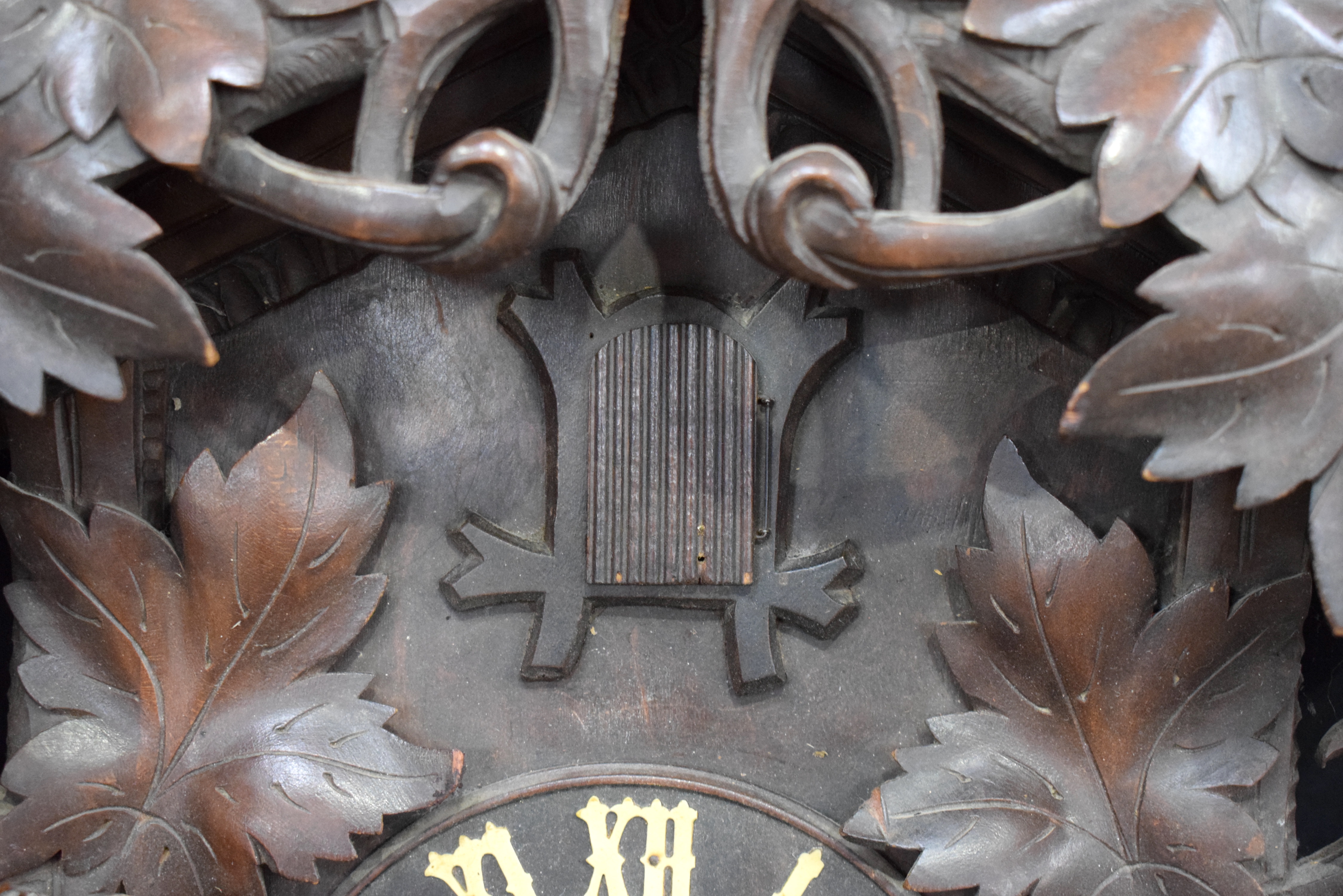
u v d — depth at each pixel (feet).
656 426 1.78
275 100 1.64
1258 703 1.76
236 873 1.75
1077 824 1.75
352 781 1.76
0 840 1.74
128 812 1.75
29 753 1.75
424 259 1.63
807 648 1.81
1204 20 1.63
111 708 1.76
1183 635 1.76
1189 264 1.62
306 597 1.77
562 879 1.79
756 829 1.79
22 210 1.64
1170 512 1.79
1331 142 1.64
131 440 1.77
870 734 1.80
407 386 1.81
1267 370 1.64
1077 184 1.63
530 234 1.61
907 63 1.63
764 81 1.63
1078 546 1.76
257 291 1.80
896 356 1.80
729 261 1.79
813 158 1.60
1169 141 1.62
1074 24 1.63
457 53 1.65
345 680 1.77
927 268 1.62
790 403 1.79
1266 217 1.63
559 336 1.79
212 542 1.76
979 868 1.75
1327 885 1.77
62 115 1.63
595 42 1.62
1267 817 1.77
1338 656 1.84
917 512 1.80
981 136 1.71
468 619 1.81
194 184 1.71
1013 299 1.79
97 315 1.64
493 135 1.60
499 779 1.80
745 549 1.78
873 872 1.78
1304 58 1.64
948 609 1.80
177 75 1.62
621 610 1.81
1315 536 1.66
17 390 1.65
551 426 1.80
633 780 1.80
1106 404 1.63
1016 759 1.76
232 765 1.76
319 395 1.77
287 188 1.62
